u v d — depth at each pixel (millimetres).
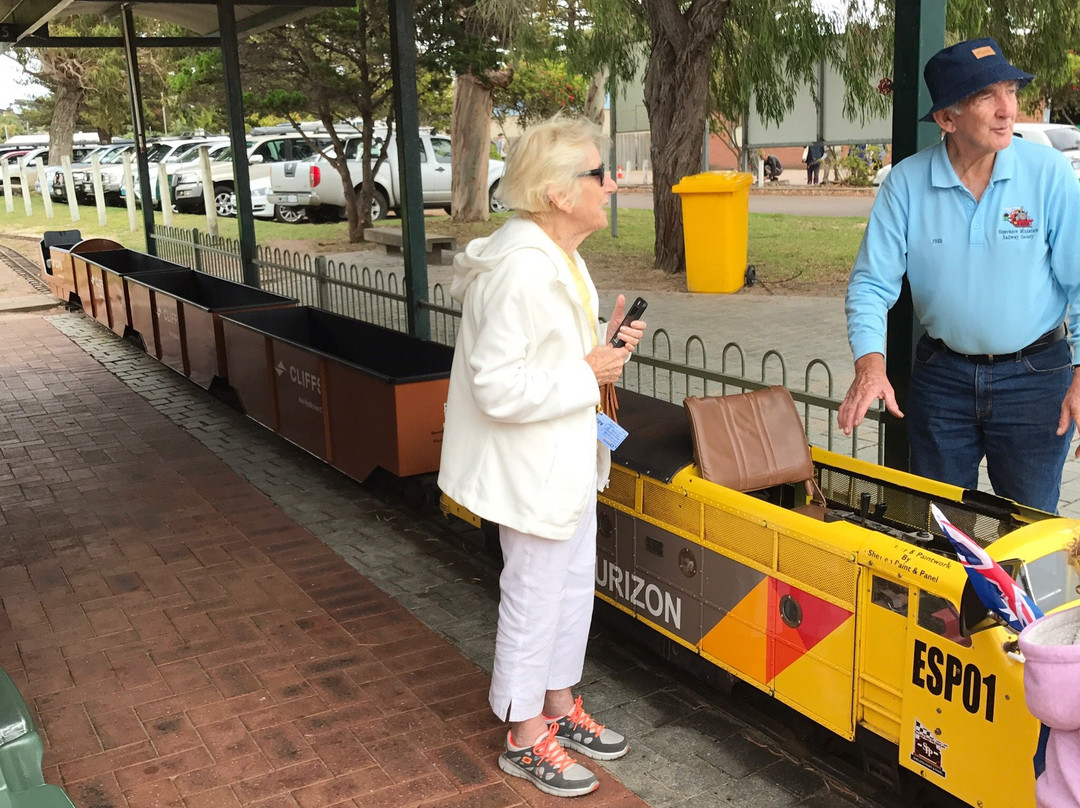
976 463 3863
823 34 12711
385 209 21938
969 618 2568
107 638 4629
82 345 11758
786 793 3404
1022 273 3441
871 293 3668
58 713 4000
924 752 2879
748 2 12859
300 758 3639
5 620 4840
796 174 33844
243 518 6121
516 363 2955
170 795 3451
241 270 12594
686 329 10367
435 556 5543
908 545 2891
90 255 13086
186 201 24750
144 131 15219
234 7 11891
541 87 21375
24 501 6543
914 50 4105
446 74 17891
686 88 13062
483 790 3422
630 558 3969
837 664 3127
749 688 3912
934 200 3518
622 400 4449
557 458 3072
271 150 24016
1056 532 2908
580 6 15242
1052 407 3604
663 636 3959
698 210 12094
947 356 3709
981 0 11438
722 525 3480
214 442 7859
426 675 4203
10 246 21297
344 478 6910
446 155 22547
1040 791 2127
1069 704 1972
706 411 3648
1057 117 24641
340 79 17422
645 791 3432
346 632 4609
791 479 3744
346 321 7637
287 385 7109
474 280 3107
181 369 9531
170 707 4016
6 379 10164
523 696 3318
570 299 3049
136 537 5859
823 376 8391
